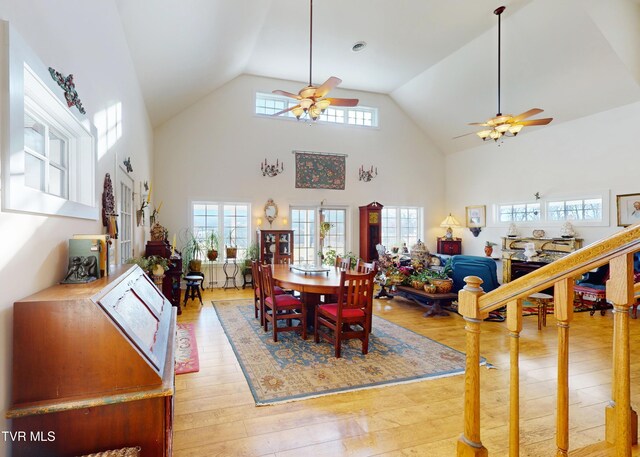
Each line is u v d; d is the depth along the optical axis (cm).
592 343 366
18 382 117
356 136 824
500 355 328
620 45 483
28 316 119
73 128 197
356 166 823
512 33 538
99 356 122
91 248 168
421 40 585
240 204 741
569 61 529
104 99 257
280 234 717
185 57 464
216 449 186
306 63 679
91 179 220
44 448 118
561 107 602
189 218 696
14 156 121
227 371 288
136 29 342
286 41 592
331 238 807
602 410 232
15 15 127
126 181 349
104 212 253
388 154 852
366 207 789
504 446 192
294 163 772
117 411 123
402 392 254
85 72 212
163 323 186
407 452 186
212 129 712
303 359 315
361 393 252
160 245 470
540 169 666
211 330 403
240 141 732
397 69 701
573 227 607
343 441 195
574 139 608
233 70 662
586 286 502
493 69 613
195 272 621
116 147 299
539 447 191
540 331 405
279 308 371
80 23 203
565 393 109
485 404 237
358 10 502
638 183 525
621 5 479
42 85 146
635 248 89
